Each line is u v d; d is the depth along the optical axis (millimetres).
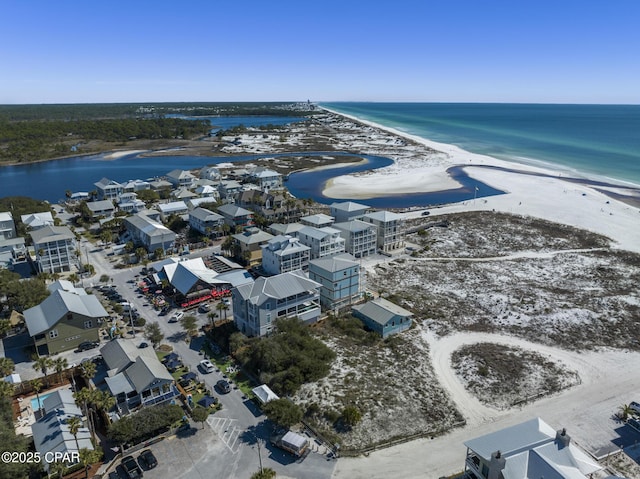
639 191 187625
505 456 44094
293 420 54500
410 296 95500
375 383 65688
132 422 53094
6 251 110312
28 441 52469
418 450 53438
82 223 146000
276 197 155375
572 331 81875
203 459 51531
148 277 102000
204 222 131250
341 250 111125
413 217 155750
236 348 72688
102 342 76500
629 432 56875
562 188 193875
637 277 105125
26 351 73438
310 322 83125
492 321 85625
